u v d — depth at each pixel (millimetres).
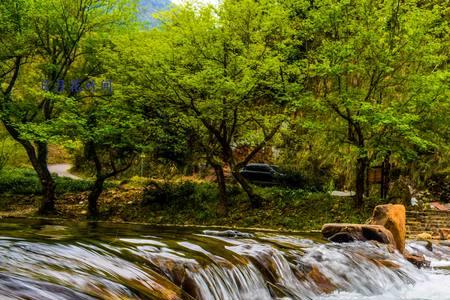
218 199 22922
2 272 4477
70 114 20641
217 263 7098
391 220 12898
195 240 8898
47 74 22531
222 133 23031
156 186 23859
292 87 20406
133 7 22375
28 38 21062
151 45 19312
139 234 10188
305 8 20578
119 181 31000
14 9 19875
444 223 19000
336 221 19484
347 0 19547
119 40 20297
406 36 19625
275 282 7730
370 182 21938
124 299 4695
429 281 10086
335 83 21250
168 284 5812
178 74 19000
